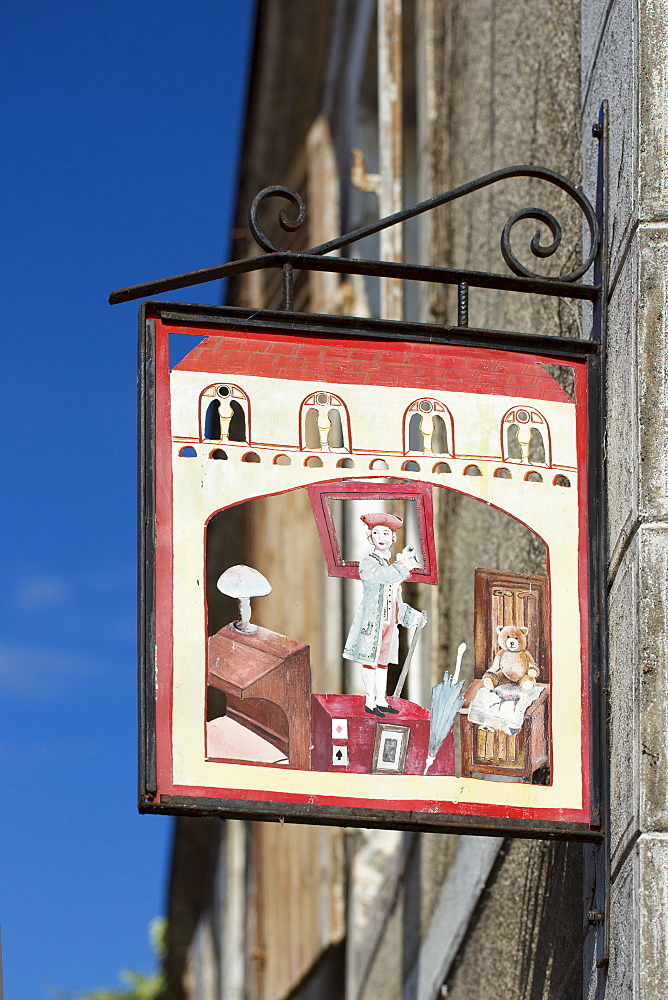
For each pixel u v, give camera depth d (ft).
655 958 9.45
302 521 31.86
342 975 29.78
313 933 29.89
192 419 10.54
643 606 10.00
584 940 11.35
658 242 10.54
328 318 10.85
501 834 10.34
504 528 16.08
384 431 10.82
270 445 10.62
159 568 10.25
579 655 10.68
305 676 10.34
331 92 31.73
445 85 22.20
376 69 28.17
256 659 10.30
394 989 22.74
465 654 18.26
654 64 10.84
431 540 10.79
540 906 13.73
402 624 10.69
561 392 11.11
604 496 10.89
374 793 10.20
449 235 21.08
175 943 61.26
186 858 52.75
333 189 31.37
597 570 10.75
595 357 11.16
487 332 11.03
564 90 14.29
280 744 10.17
